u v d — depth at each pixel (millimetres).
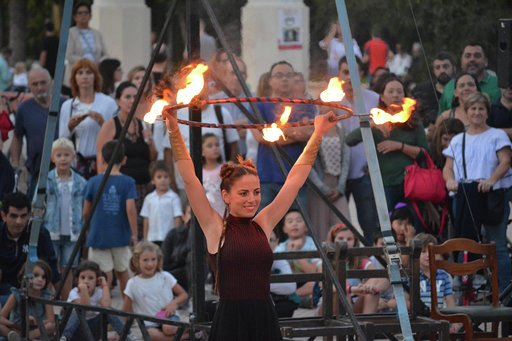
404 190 18094
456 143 17750
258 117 13406
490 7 25234
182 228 19703
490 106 18625
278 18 26812
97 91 21750
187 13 13422
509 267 17328
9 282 16953
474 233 17438
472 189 17391
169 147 21547
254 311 10305
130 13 34438
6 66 37469
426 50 25438
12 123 24000
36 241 14117
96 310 13453
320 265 17375
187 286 19531
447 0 25203
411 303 13461
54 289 17594
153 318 13180
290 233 18359
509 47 16047
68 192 19516
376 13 25062
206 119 21062
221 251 10344
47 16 49594
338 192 19812
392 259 11211
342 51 22688
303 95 19875
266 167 19266
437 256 17312
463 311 14281
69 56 29391
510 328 14984
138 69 24922
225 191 10508
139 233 21547
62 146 19484
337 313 13547
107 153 19281
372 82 21766
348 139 19703
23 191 23047
